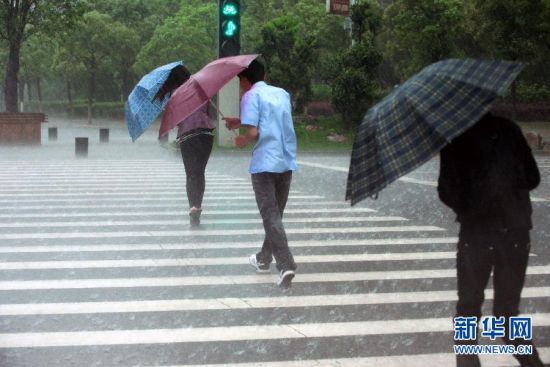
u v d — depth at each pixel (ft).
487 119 12.45
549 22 95.20
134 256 25.17
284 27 90.53
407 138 11.91
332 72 89.66
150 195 41.37
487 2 99.86
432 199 40.83
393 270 23.24
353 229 30.86
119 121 191.62
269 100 20.20
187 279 21.97
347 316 18.22
